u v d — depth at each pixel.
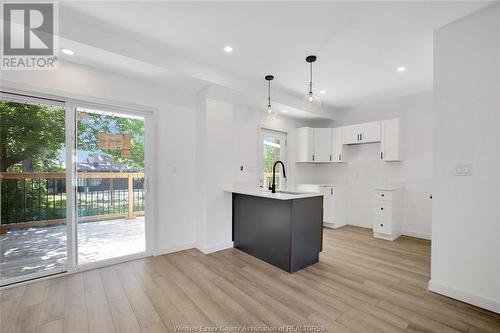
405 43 2.41
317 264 2.83
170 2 1.86
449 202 2.10
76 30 2.07
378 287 2.27
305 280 2.41
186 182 3.36
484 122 1.92
